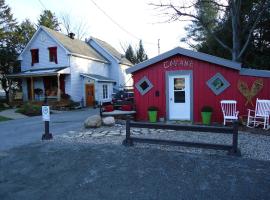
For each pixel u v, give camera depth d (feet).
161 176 17.49
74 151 23.80
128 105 44.52
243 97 36.96
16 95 99.55
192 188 15.62
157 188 15.81
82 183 17.03
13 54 93.20
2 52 90.38
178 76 40.42
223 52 72.64
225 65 37.17
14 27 124.47
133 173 18.20
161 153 22.11
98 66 98.94
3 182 17.76
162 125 23.88
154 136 29.94
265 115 33.53
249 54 68.49
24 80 88.12
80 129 37.04
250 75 36.50
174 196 14.73
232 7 59.31
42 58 86.53
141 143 26.18
